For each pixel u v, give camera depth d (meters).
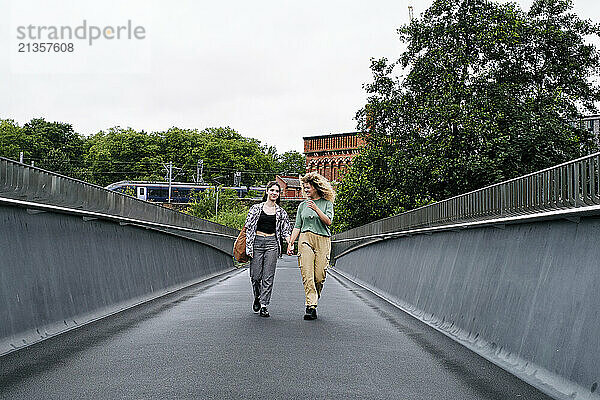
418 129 40.00
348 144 127.88
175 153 141.75
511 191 7.85
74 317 9.41
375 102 41.62
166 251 17.39
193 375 6.05
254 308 11.73
